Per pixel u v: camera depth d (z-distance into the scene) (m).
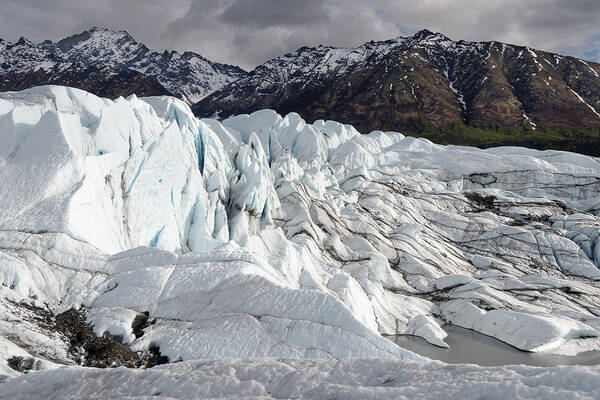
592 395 11.21
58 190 34.75
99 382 16.14
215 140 56.91
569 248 60.84
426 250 58.28
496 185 80.88
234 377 15.64
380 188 72.50
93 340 26.30
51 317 27.36
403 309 46.47
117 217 38.56
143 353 26.30
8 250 29.84
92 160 37.88
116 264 31.98
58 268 30.30
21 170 35.47
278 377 15.59
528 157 84.38
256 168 54.44
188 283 30.03
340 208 63.31
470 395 12.36
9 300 26.56
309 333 27.11
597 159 84.19
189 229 45.75
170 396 14.95
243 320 27.83
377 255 51.81
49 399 15.50
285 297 28.95
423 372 14.66
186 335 27.06
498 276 54.16
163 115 59.81
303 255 46.25
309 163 77.31
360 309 41.50
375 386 14.43
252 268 31.88
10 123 38.47
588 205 76.06
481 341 42.50
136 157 41.66
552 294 50.81
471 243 63.81
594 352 40.75
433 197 73.69
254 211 52.22
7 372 18.47
